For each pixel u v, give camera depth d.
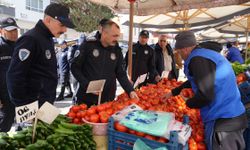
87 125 2.21
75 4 22.44
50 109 2.03
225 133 2.35
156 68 6.18
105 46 3.57
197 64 2.29
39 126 2.09
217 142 2.37
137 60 5.65
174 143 1.89
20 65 2.62
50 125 2.18
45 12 2.76
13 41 4.48
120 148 2.14
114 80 3.70
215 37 20.84
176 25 10.55
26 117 1.98
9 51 4.39
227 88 2.35
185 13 9.11
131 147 2.08
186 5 5.65
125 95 3.39
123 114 2.25
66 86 9.97
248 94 3.27
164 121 2.07
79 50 3.51
